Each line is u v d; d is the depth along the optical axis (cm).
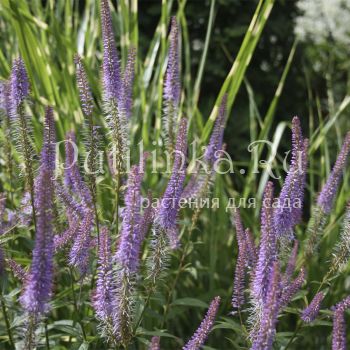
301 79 1442
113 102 593
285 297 547
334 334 439
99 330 556
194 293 799
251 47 776
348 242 564
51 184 545
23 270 528
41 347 570
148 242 680
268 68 1451
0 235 558
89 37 881
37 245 413
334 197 619
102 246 480
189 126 823
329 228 786
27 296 421
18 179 714
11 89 558
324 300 760
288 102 1445
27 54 743
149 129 857
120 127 602
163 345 733
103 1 575
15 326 541
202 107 1360
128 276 480
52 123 548
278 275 419
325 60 1367
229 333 762
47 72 778
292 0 1437
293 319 792
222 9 1376
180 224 735
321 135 896
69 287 631
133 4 852
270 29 1431
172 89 698
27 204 616
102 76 602
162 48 842
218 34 1362
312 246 648
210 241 820
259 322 487
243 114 1343
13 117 569
